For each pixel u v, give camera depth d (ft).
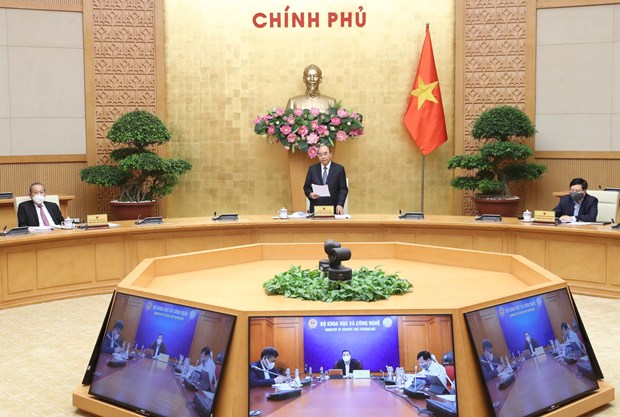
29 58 34.50
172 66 36.63
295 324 11.98
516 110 32.76
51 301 24.70
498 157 32.94
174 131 36.88
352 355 11.96
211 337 12.26
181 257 17.43
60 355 18.69
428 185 37.09
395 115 37.01
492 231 26.40
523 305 13.23
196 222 27.43
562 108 34.71
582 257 24.99
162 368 12.92
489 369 12.19
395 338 12.02
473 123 35.81
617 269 24.35
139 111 33.40
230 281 16.22
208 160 37.19
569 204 27.81
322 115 34.60
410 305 13.41
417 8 36.52
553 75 34.73
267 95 37.14
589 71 34.22
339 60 37.04
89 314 23.07
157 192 33.83
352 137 35.04
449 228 26.94
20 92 34.42
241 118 37.14
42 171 34.91
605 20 33.81
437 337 12.01
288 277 14.99
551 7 34.53
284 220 27.43
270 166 37.37
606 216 29.01
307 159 35.19
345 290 14.12
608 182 34.22
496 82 35.45
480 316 12.38
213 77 36.86
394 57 36.78
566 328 14.01
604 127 34.12
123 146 35.73
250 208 37.50
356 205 37.47
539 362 13.15
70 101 35.19
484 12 35.37
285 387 11.78
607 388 14.43
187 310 12.82
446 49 36.42
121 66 35.70
